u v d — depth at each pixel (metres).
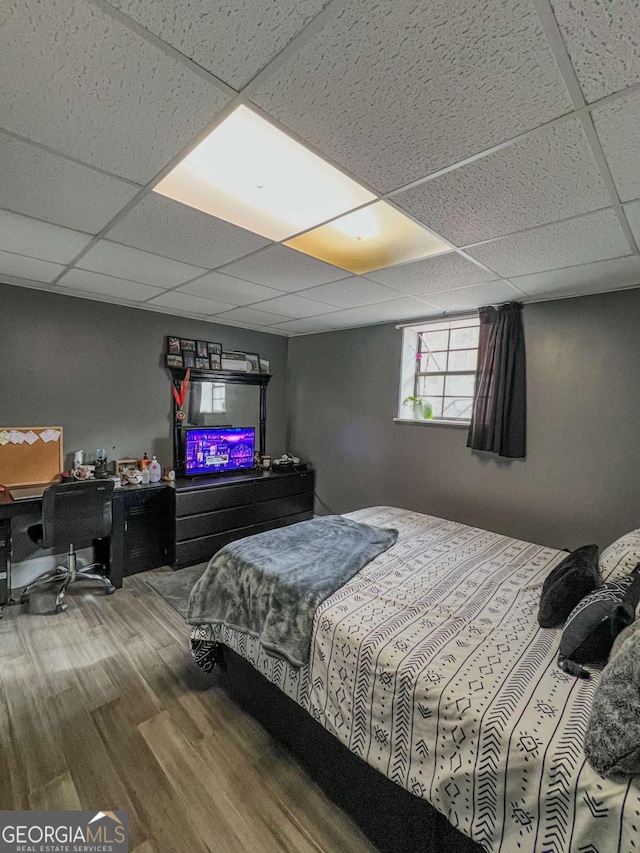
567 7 0.80
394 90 1.03
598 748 1.00
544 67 0.94
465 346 3.67
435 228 1.83
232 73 1.00
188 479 3.94
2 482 3.05
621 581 1.62
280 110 1.13
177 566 3.54
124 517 3.32
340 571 2.07
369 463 4.17
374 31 0.87
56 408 3.29
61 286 3.04
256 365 4.69
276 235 2.01
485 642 1.54
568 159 1.29
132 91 1.07
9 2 0.82
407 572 2.17
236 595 2.08
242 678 1.99
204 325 4.19
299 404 4.91
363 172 1.42
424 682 1.33
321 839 1.42
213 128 1.22
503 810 1.09
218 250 2.20
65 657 2.32
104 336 3.52
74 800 1.50
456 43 0.89
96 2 0.82
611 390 2.65
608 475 2.68
